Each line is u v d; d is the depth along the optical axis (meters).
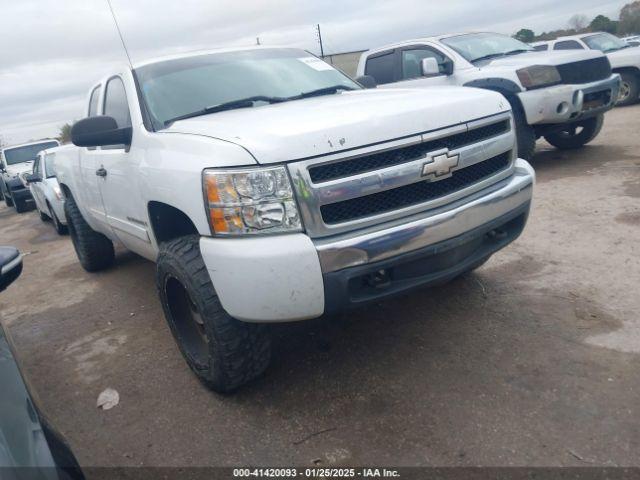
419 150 2.55
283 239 2.29
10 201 16.19
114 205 3.82
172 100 3.41
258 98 3.47
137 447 2.61
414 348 3.11
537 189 6.13
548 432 2.30
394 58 8.17
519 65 6.55
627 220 4.68
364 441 2.41
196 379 3.14
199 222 2.46
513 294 3.60
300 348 3.26
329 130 2.37
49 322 4.57
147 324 4.13
